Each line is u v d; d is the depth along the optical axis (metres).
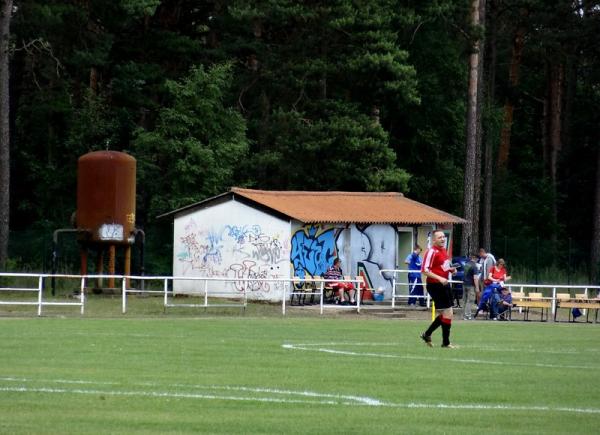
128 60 165.12
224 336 72.56
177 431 34.50
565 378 51.25
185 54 164.50
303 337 73.38
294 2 158.00
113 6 156.25
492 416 39.06
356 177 155.62
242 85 165.12
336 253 118.19
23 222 166.50
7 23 131.75
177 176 149.88
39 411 38.06
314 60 159.38
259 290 114.94
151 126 164.88
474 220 173.12
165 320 88.69
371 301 118.50
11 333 71.31
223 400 41.56
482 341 74.06
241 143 154.12
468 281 104.31
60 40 157.88
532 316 112.44
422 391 45.47
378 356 60.31
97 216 118.12
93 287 122.75
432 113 179.00
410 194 181.50
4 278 127.94
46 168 160.75
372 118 164.25
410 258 117.12
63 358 55.50
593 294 149.12
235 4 158.50
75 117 159.25
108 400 40.91
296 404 40.97
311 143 154.62
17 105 164.50
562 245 162.25
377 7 158.38
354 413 39.06
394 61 156.88
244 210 116.75
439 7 158.25
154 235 143.62
